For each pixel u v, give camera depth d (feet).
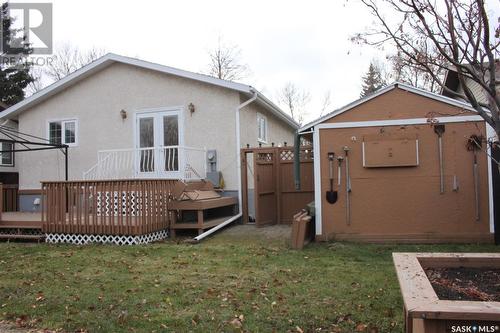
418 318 9.36
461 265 13.57
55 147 44.70
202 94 42.14
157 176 41.34
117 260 25.34
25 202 49.14
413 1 11.82
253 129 45.57
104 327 14.61
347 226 29.55
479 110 12.19
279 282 19.58
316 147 30.22
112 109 45.34
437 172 28.48
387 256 24.93
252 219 40.14
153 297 17.75
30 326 15.19
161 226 33.42
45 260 25.91
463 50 11.72
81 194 32.60
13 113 49.19
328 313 15.38
